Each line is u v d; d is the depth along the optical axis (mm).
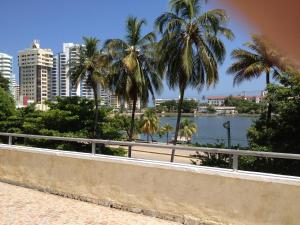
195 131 67375
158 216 6336
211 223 5746
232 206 5555
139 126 67812
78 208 6941
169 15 32062
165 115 101312
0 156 9055
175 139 33688
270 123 19531
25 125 37094
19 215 6578
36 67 92625
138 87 38625
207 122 90688
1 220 6309
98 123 39031
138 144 6516
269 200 5238
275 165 15438
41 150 8289
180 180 6098
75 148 33031
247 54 33031
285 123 18656
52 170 7980
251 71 32188
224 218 5625
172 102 101562
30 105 43625
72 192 7602
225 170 5734
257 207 5328
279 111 19016
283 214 5129
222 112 94562
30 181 8398
